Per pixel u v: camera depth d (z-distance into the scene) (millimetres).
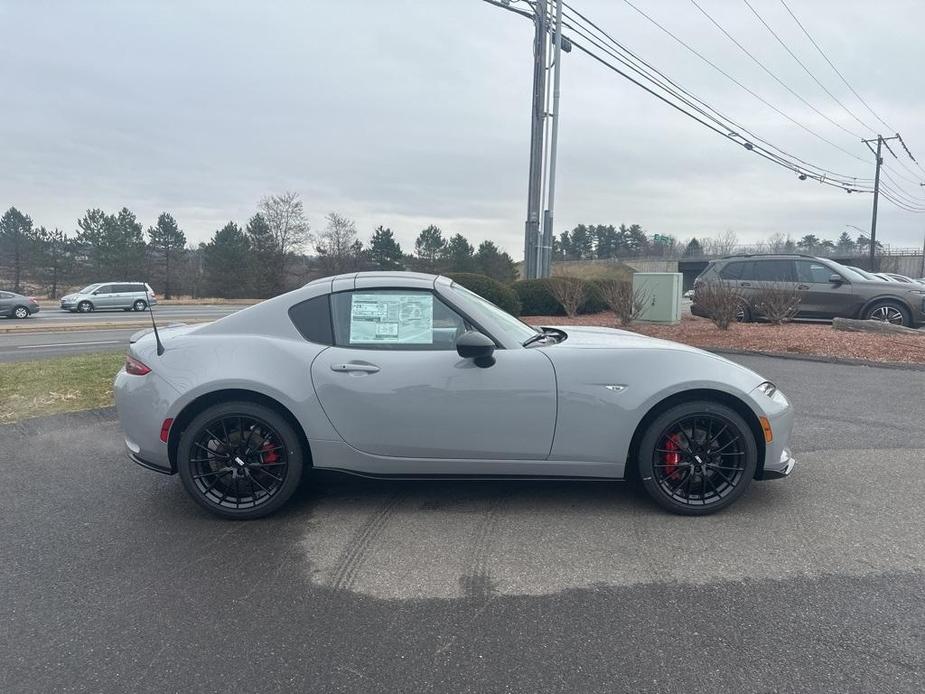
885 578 3158
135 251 61188
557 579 3205
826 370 8992
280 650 2633
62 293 62625
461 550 3539
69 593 3111
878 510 4004
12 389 7547
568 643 2656
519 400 3842
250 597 3066
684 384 3842
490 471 3941
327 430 3906
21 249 63750
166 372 3961
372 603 3002
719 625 2771
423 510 4113
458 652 2605
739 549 3496
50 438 5828
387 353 3941
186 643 2689
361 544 3629
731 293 12398
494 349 3906
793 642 2637
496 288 14711
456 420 3859
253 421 3949
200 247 65562
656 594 3043
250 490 4031
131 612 2939
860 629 2725
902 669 2451
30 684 2424
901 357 9578
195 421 3926
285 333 4043
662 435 3904
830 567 3277
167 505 4254
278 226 62219
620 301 13328
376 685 2402
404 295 4074
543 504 4188
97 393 7367
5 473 4891
